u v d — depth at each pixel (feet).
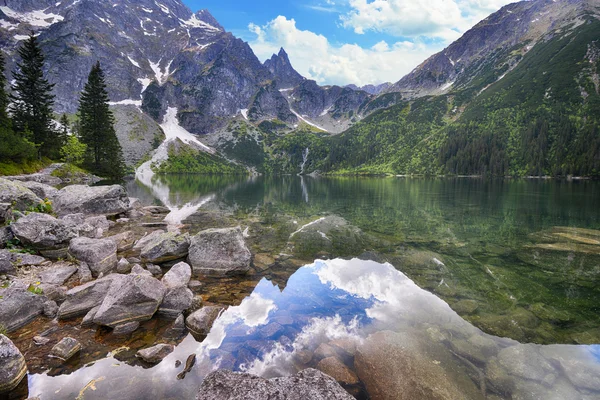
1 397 21.26
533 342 28.55
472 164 556.51
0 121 195.11
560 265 51.49
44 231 48.65
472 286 42.22
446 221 93.81
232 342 28.30
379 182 384.68
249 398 17.29
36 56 231.09
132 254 55.16
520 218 98.27
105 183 241.14
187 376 23.59
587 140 459.73
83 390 21.97
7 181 71.82
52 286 37.81
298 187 282.56
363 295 39.17
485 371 24.50
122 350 27.27
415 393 22.04
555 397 21.71
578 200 149.59
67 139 258.16
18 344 27.55
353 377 23.50
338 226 85.87
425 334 29.73
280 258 55.67
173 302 34.30
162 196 172.65
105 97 263.49
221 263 47.55
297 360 25.55
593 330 30.63
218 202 146.41
